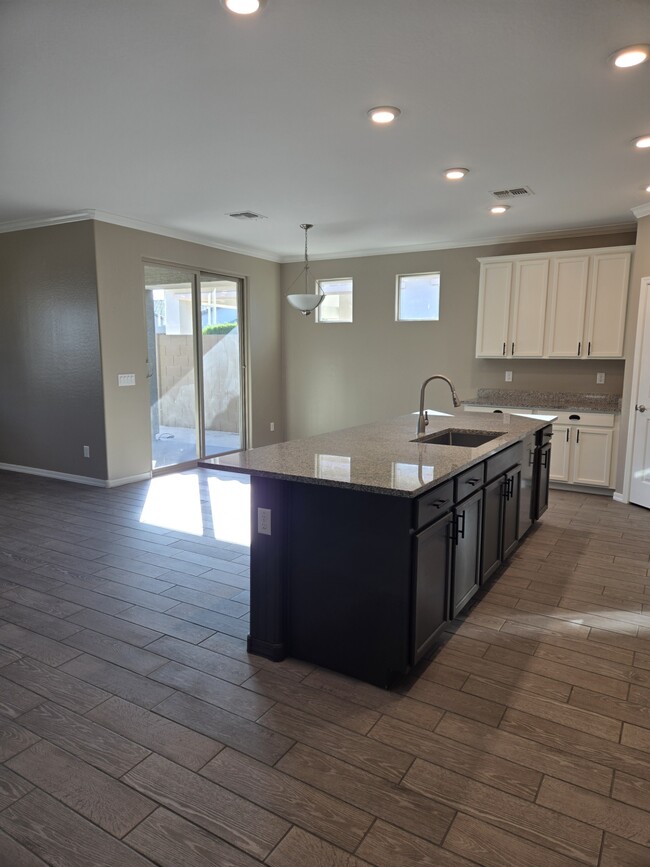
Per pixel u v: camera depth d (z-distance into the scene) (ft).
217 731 6.70
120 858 5.02
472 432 12.17
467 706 7.21
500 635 9.00
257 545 8.18
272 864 4.97
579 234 18.88
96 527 14.25
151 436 19.71
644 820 5.46
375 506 7.39
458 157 12.04
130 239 18.12
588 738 6.62
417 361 22.24
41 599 10.18
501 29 7.29
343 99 9.32
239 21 7.11
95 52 7.86
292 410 25.39
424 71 8.39
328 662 8.00
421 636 7.73
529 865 4.97
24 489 17.98
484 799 5.70
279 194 14.93
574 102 9.38
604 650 8.57
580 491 18.40
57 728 6.75
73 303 17.83
